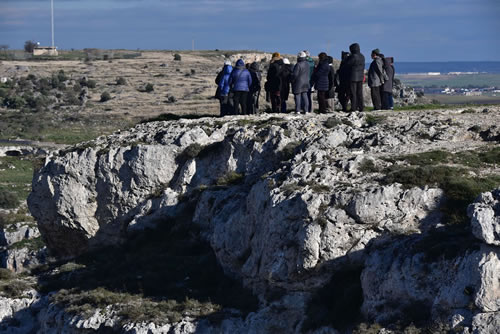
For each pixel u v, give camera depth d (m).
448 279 17.02
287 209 21.20
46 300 27.23
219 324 21.42
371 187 20.48
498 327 15.68
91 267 29.58
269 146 28.73
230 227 24.86
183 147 31.27
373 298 18.59
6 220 62.56
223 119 32.75
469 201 19.38
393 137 26.02
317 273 20.33
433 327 16.62
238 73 34.00
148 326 21.72
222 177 29.52
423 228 19.50
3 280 29.48
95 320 23.20
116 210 32.28
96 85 180.75
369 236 19.84
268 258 21.48
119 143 33.03
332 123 28.92
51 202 33.47
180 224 29.73
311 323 20.06
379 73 33.56
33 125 131.88
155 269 26.73
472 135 25.75
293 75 32.81
